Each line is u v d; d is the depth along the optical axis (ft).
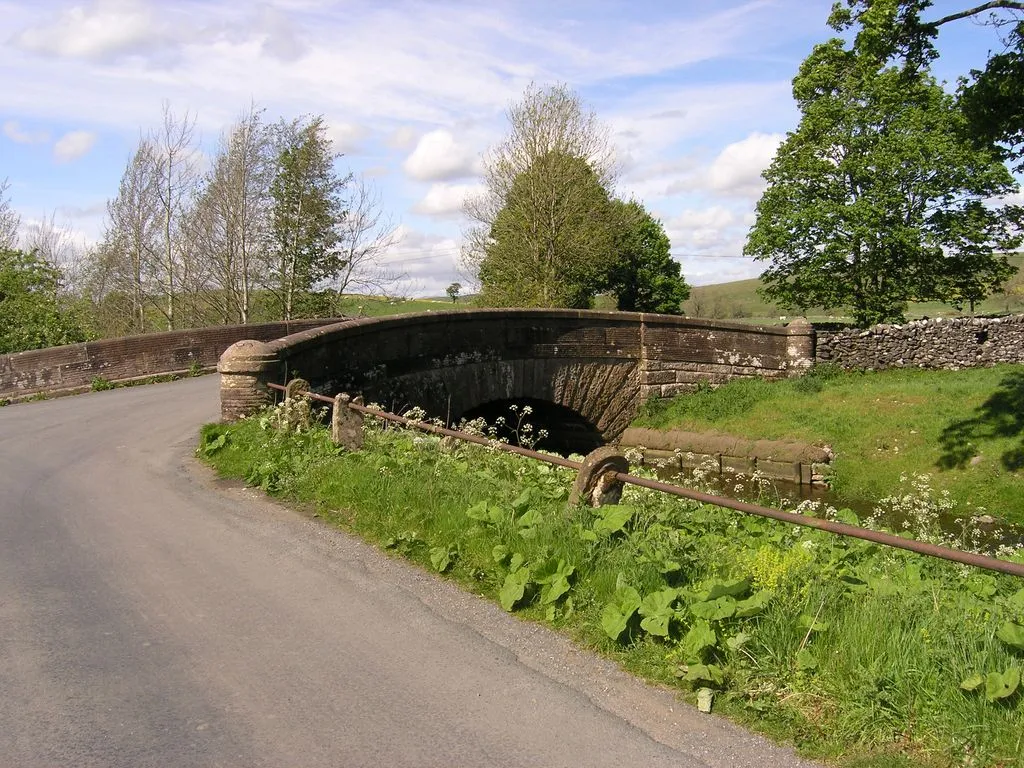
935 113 96.99
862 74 96.99
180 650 14.30
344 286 114.83
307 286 112.57
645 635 14.52
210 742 11.14
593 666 13.83
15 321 78.38
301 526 22.62
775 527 22.89
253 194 107.24
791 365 85.20
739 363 81.92
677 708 12.38
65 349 61.00
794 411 72.02
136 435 39.42
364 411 29.94
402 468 25.46
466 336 55.47
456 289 140.87
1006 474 54.70
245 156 105.91
